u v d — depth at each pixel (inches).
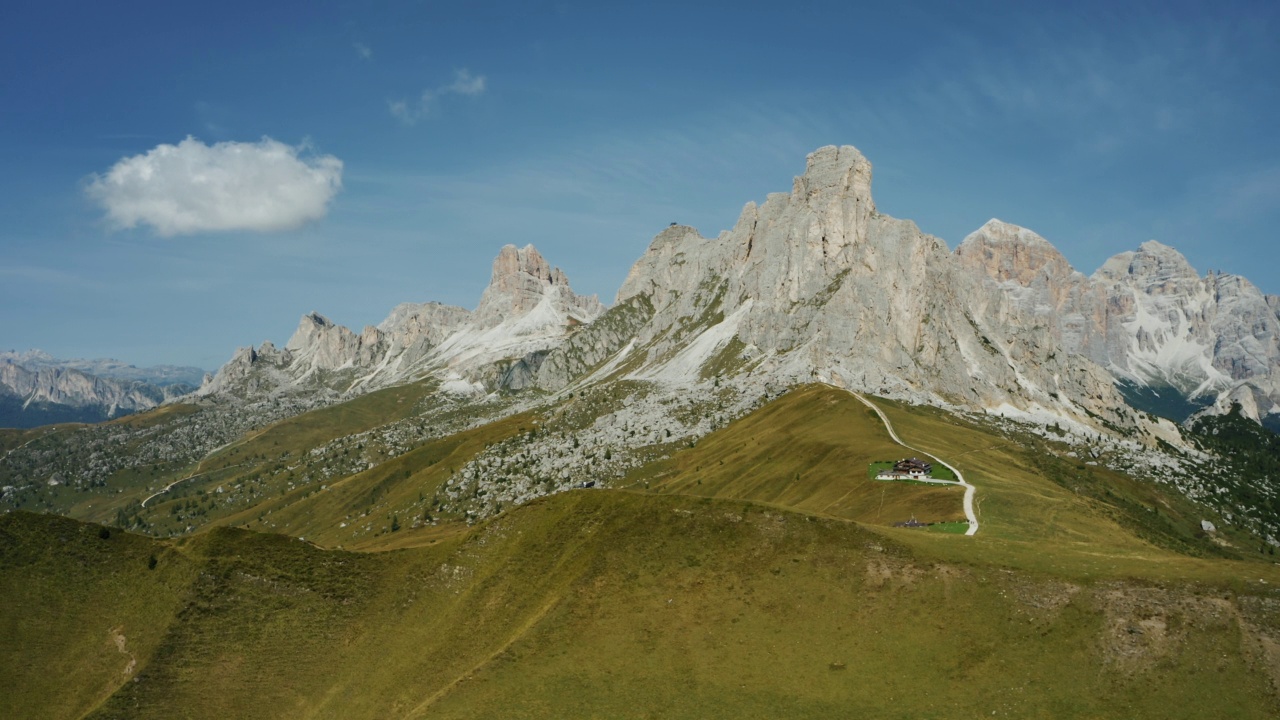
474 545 6727.4
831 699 4559.5
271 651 5994.1
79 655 6003.9
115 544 6963.6
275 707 5536.4
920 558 5339.6
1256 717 3922.2
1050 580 4918.8
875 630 4950.8
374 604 6387.8
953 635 4771.2
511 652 5388.8
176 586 6476.4
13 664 5885.8
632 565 5930.1
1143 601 4611.2
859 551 5516.7
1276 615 4335.6
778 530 5871.1
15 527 6963.6
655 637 5290.4
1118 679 4266.7
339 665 5851.4
